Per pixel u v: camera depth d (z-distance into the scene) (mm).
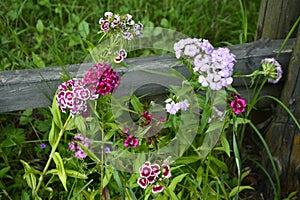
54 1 1722
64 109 1032
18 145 1263
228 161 1335
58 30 1566
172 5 1712
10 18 1628
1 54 1421
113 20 1033
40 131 1357
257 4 1763
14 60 1448
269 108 1296
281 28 1243
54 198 1215
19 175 1218
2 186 1159
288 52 1202
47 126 1269
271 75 1134
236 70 1202
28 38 1611
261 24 1275
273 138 1264
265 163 1307
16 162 1281
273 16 1235
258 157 1359
